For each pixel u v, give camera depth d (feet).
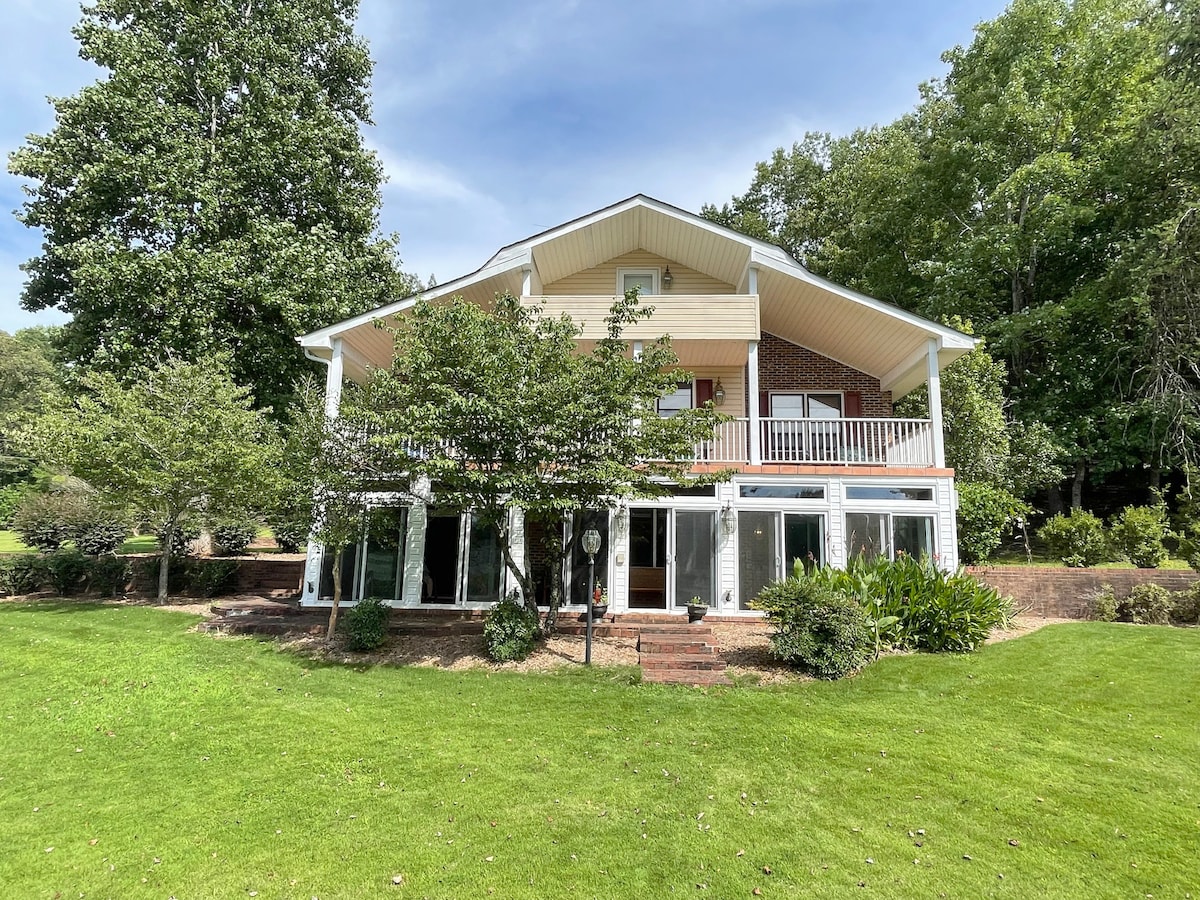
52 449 43.29
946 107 86.02
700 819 18.57
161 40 67.31
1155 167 65.72
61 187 64.18
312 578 45.11
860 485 44.88
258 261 64.59
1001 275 78.89
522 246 50.06
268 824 18.15
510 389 31.71
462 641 37.96
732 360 55.57
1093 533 51.72
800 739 24.35
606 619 42.16
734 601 43.62
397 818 18.53
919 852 16.96
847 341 54.75
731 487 45.03
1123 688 28.84
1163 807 19.29
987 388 61.00
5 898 14.70
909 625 35.55
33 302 68.64
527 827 18.08
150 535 93.40
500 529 37.27
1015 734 24.67
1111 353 70.33
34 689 29.45
